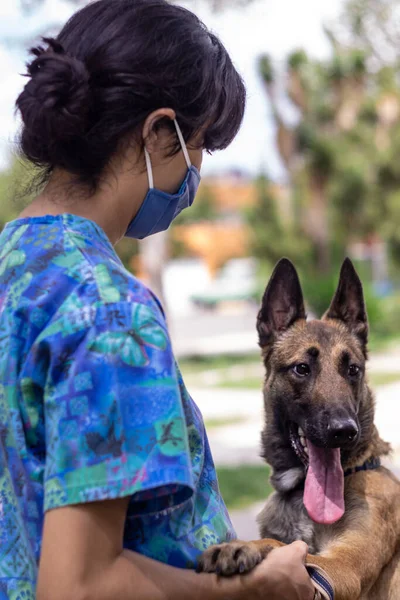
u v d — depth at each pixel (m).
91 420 1.51
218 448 9.77
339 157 25.47
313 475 3.42
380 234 26.72
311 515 3.27
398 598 3.31
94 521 1.49
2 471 1.66
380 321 24.77
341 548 3.15
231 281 44.34
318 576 2.21
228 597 1.77
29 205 1.85
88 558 1.48
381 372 16.55
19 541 1.64
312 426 3.52
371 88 26.47
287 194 27.75
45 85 1.67
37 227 1.73
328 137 25.70
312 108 26.08
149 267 19.41
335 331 3.93
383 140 25.97
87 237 1.70
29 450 1.60
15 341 1.61
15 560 1.64
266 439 3.90
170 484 1.56
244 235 28.19
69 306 1.58
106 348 1.54
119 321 1.57
